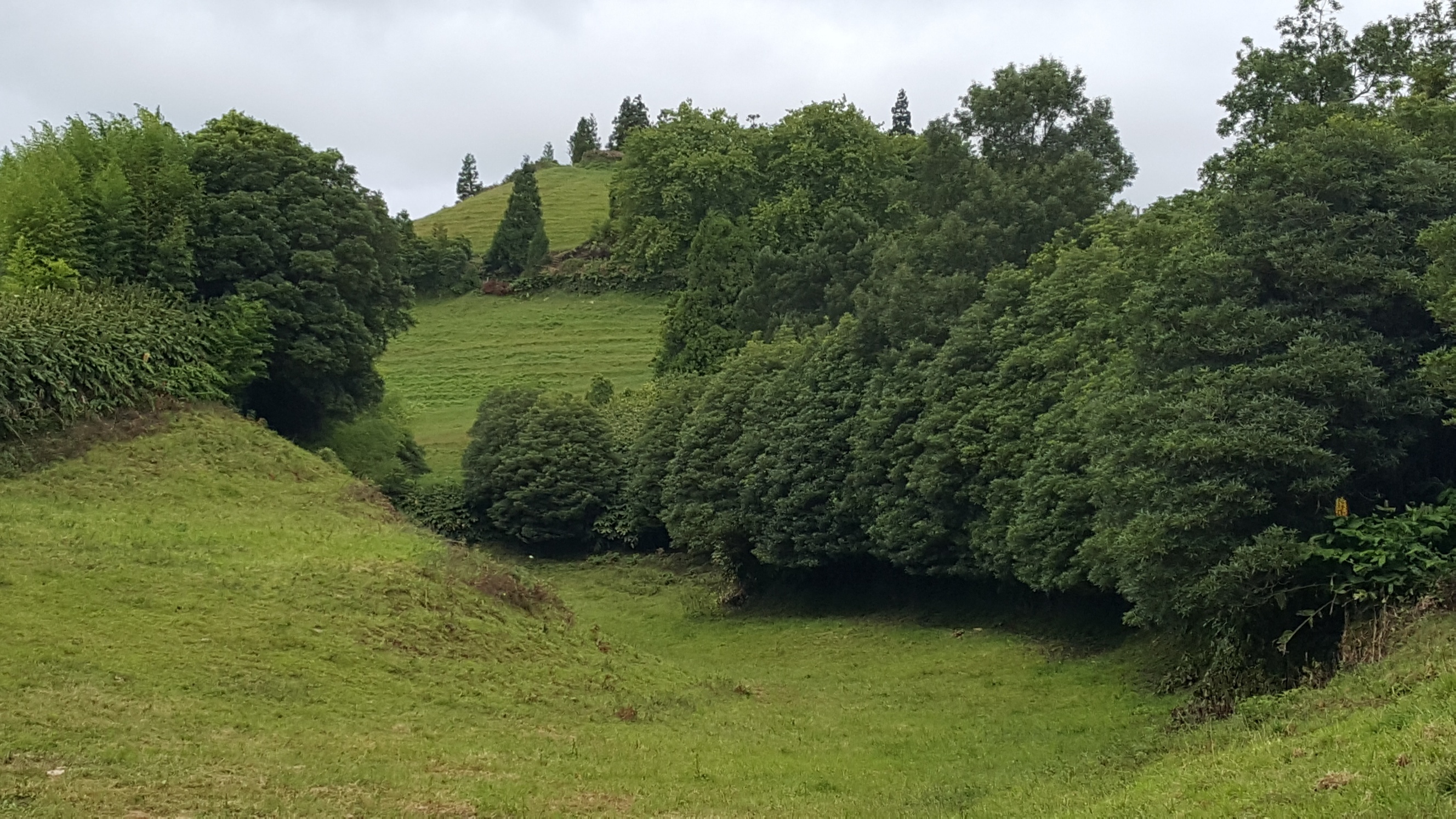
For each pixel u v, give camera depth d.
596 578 41.16
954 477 27.09
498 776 12.84
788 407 34.53
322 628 17.25
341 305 38.22
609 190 91.56
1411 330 15.40
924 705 20.33
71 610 15.48
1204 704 15.05
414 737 14.19
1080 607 26.36
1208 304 16.23
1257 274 16.12
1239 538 14.59
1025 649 25.25
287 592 18.39
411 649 17.72
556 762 13.89
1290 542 13.81
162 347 31.69
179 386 31.55
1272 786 8.62
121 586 16.89
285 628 16.86
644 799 12.45
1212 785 9.37
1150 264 21.34
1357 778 8.06
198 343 33.31
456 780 12.35
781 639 30.03
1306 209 15.68
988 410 26.38
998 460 25.42
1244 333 15.55
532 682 18.06
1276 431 14.29
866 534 31.77
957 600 31.16
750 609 35.16
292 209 37.84
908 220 48.12
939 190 43.16
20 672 13.05
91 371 28.33
